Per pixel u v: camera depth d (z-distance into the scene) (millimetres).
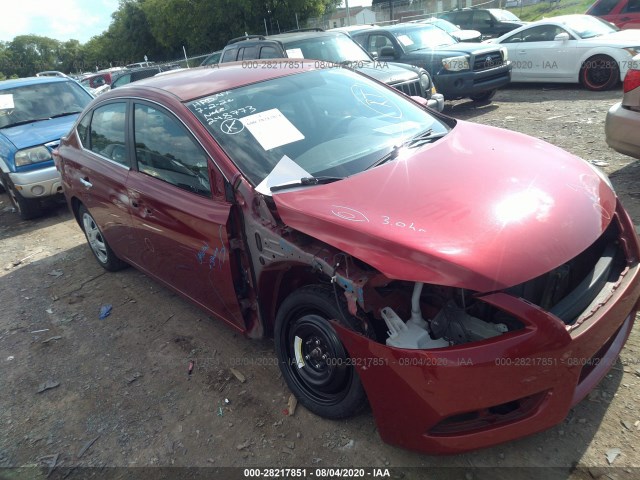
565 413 2215
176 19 33844
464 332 2221
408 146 3176
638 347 2963
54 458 2898
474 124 3650
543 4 25469
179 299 4414
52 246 6184
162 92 3572
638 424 2502
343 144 3223
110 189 4012
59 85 8203
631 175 5293
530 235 2219
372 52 10766
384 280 2279
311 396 2838
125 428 3041
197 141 3129
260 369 3350
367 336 2385
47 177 6777
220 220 2906
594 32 10125
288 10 29891
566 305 2254
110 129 4125
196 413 3061
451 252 2137
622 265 2570
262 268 2840
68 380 3582
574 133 7023
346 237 2367
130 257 4363
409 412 2234
